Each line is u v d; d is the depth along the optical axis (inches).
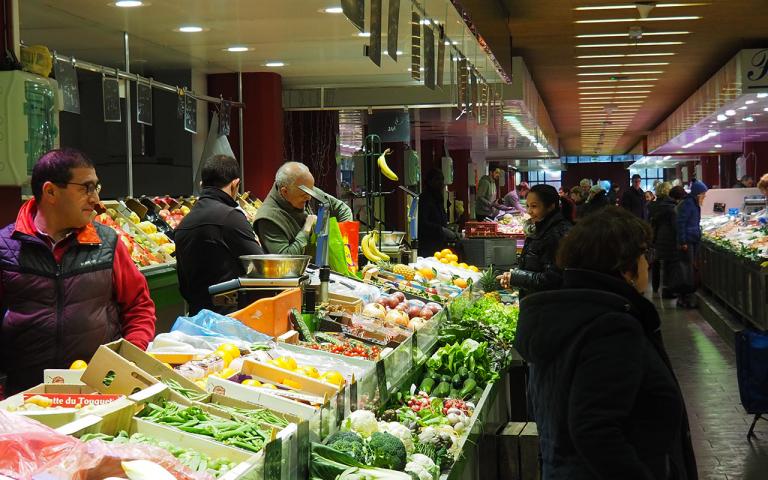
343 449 109.2
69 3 225.3
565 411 101.4
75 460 77.0
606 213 109.5
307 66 342.0
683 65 550.3
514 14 395.9
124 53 271.4
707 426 268.2
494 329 224.4
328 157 433.1
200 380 117.2
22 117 152.3
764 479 218.5
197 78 344.5
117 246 137.6
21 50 159.3
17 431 79.1
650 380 99.7
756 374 251.0
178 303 284.8
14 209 161.5
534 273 239.8
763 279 357.4
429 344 196.9
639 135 1123.3
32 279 125.0
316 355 141.9
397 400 163.6
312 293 167.5
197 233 194.1
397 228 552.4
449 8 230.4
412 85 373.7
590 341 99.5
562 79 602.5
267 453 89.4
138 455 79.6
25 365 126.0
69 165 125.1
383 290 225.9
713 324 463.5
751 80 440.8
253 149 359.6
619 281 104.2
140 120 271.7
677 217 538.9
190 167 340.5
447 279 275.9
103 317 132.6
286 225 217.5
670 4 381.1
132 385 104.1
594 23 417.1
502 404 223.0
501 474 194.9
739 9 391.9
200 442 91.4
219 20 251.8
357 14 134.6
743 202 698.8
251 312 148.3
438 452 136.2
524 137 716.0
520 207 735.1
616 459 95.0
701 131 714.8
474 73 327.6
